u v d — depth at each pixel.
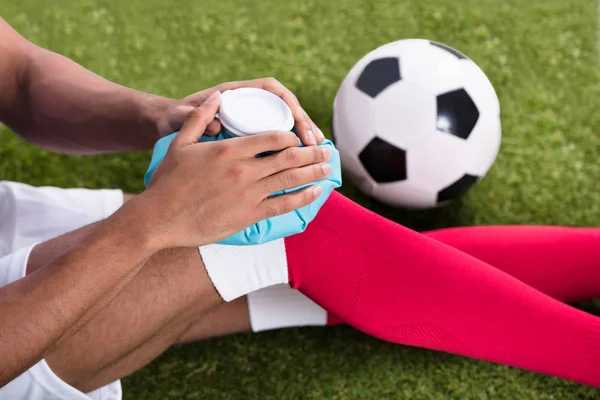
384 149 1.51
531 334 1.12
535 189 1.78
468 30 2.06
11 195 1.27
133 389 1.50
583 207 1.76
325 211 1.08
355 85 1.55
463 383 1.51
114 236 0.86
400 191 1.58
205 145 0.87
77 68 1.27
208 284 1.05
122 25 2.04
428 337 1.16
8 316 0.84
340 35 2.05
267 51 2.01
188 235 0.87
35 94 1.24
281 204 0.88
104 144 1.30
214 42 2.02
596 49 2.03
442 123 1.48
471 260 1.13
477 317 1.11
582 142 1.86
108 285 0.87
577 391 1.49
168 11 2.08
